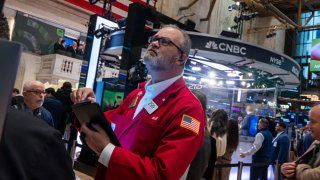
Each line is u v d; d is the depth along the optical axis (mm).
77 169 5312
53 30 13578
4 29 811
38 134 705
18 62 590
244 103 9586
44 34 13336
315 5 18828
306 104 21156
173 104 1490
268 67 6848
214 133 3912
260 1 13445
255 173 5566
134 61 5664
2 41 585
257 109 9141
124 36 5836
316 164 2297
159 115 1476
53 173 703
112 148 1242
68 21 13188
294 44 22844
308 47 23391
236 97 9812
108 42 6738
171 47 1609
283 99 19141
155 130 1446
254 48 6383
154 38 1679
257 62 6488
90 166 5125
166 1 14336
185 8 14680
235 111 9648
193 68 8430
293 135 9398
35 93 3521
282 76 7852
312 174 2197
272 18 18297
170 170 1253
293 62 7484
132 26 5742
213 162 2154
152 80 1731
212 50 6109
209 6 16016
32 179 675
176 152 1295
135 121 1538
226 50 6164
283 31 20031
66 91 5809
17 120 704
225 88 9805
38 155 688
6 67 578
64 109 5395
